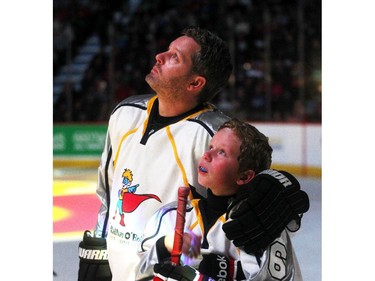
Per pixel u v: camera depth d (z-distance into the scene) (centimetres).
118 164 231
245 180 198
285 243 192
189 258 200
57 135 1182
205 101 222
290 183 189
